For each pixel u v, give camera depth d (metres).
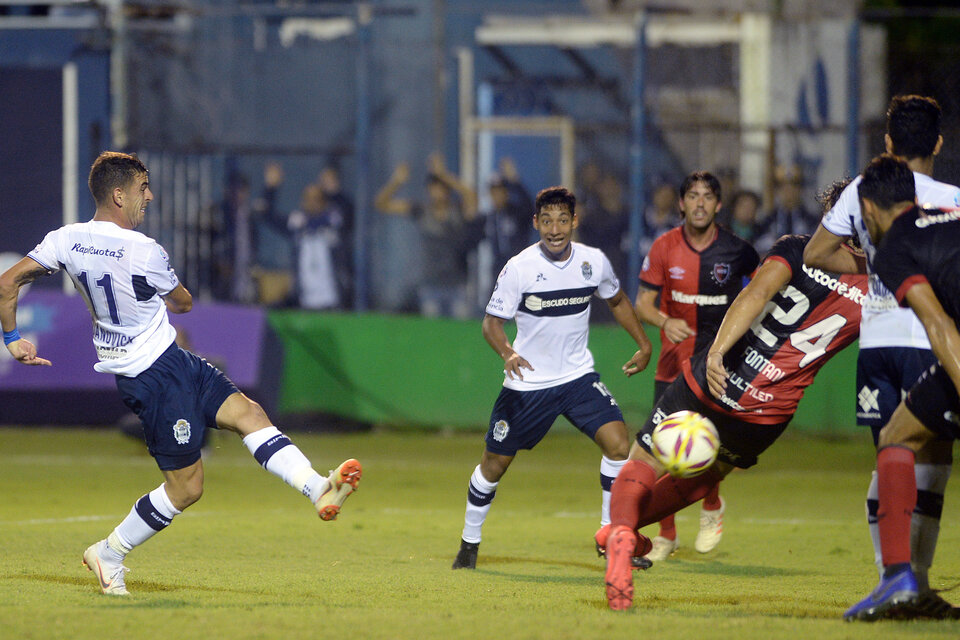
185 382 19.16
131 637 14.59
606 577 17.48
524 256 23.38
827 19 54.03
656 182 55.62
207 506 36.41
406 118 64.69
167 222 56.75
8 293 18.72
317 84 63.56
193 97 59.41
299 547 27.23
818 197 21.50
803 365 19.38
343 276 57.88
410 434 55.50
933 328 15.76
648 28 62.59
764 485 42.72
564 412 23.73
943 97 55.69
